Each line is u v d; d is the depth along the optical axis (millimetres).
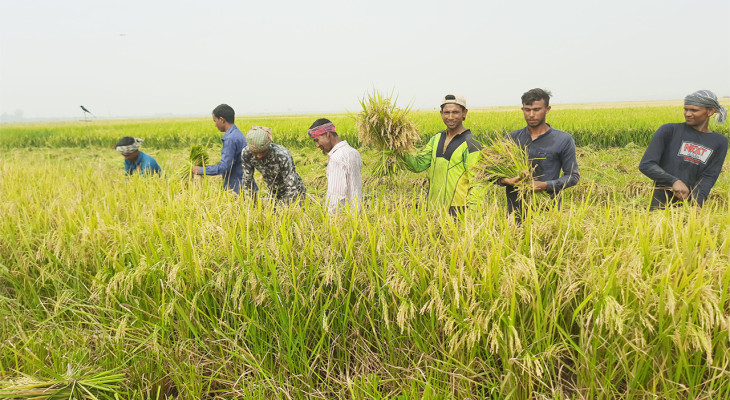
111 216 3150
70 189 4504
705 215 2129
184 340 2271
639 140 12906
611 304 1647
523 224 2266
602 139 12969
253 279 2109
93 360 2312
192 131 21734
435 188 3752
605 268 1853
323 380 2197
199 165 5098
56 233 2828
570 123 14883
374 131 3840
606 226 2139
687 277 1649
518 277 1855
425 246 2146
